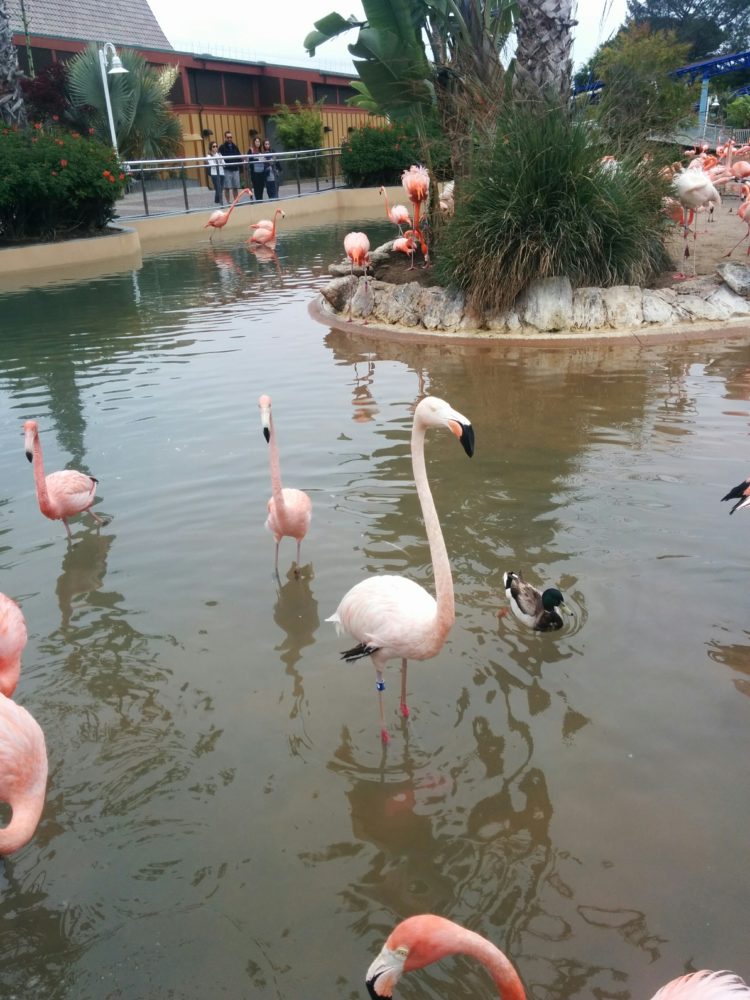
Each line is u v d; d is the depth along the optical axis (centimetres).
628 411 776
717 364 905
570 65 1087
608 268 1053
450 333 1085
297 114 3331
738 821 329
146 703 417
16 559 563
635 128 1156
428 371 941
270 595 512
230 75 3547
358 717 405
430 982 272
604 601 478
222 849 329
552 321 1047
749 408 766
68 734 396
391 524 587
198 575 537
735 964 271
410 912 297
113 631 478
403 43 1163
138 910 304
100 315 1327
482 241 1052
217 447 740
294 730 396
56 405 872
